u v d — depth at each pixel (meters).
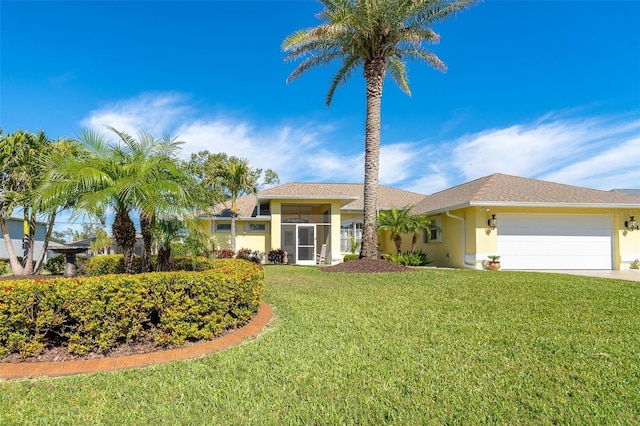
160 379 4.27
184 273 5.59
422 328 6.20
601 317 6.85
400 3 13.82
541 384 3.99
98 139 7.68
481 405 3.55
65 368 4.57
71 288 4.79
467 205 16.42
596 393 3.76
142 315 5.14
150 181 7.00
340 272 13.59
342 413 3.46
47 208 6.96
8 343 4.60
